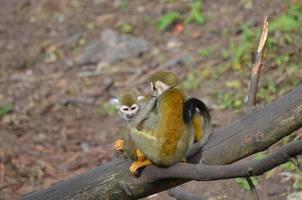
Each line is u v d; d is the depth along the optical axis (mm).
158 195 10570
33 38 17766
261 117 6965
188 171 6570
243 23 15719
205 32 16188
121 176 7238
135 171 6977
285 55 13492
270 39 13766
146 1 18125
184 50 15781
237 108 12977
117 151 7379
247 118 7039
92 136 13594
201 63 15023
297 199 9781
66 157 12883
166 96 6660
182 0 17531
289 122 6871
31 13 18875
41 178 12188
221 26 16094
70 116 14523
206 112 6902
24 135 13875
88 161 12633
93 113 14523
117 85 15219
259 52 7164
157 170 6840
